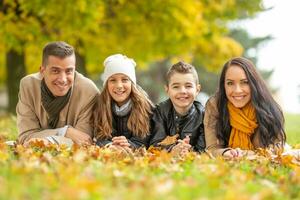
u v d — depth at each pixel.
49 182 4.14
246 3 20.22
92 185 3.96
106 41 18.19
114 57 7.21
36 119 7.42
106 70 7.09
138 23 17.77
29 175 4.41
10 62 17.97
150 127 7.16
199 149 7.10
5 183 4.06
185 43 18.42
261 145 6.85
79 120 7.25
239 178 4.64
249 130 6.87
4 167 4.73
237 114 6.92
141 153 6.29
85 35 17.14
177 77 6.93
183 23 17.45
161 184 4.15
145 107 7.11
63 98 7.13
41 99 7.25
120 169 4.94
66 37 16.19
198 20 17.78
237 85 6.82
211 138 6.95
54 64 6.85
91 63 20.16
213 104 7.04
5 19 15.81
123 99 7.00
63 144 6.38
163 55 18.95
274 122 6.80
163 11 17.23
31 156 5.39
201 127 7.12
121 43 18.27
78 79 7.31
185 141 6.55
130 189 4.01
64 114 7.30
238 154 6.33
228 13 19.42
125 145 6.49
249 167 5.41
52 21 15.74
